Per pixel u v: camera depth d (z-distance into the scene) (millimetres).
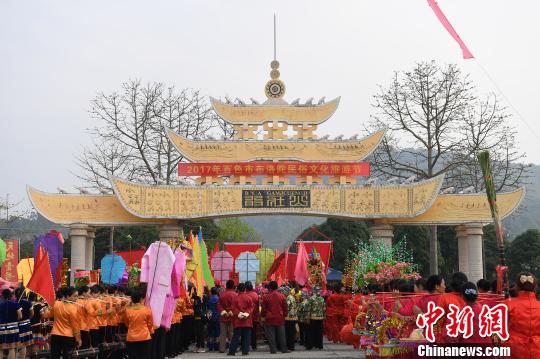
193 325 23406
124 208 31984
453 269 53719
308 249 33281
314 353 21422
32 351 18844
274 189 32188
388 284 16828
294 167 32719
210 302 23328
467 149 42750
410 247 52781
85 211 32750
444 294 10969
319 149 33000
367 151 32938
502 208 33031
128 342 15133
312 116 33438
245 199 32188
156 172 47469
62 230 75438
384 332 12383
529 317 10422
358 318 14500
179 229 32969
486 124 42594
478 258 32781
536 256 52875
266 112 33469
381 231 32969
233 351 20969
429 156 43312
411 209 32250
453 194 33188
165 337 18672
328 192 32312
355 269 22406
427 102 42969
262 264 35438
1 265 23125
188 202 32250
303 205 32156
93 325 16609
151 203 32156
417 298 11906
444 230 53938
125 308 15664
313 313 22875
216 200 32188
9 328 16266
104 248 55438
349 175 32906
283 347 21578
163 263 15867
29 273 21891
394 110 43719
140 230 54688
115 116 46438
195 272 23375
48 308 16156
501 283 11367
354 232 57656
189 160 33000
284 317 21703
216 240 54812
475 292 10547
